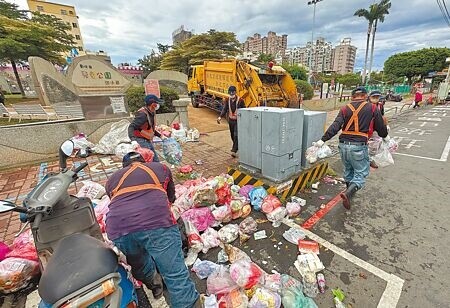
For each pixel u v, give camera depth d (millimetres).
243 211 3148
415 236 2791
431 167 5074
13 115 9836
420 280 2152
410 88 35375
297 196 3734
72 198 1838
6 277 1936
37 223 1378
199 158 5500
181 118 7789
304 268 2268
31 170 4891
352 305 1911
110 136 5734
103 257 1358
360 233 2859
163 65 31531
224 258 2395
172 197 2076
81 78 12391
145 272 1874
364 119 3133
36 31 20906
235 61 8961
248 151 3781
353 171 3547
